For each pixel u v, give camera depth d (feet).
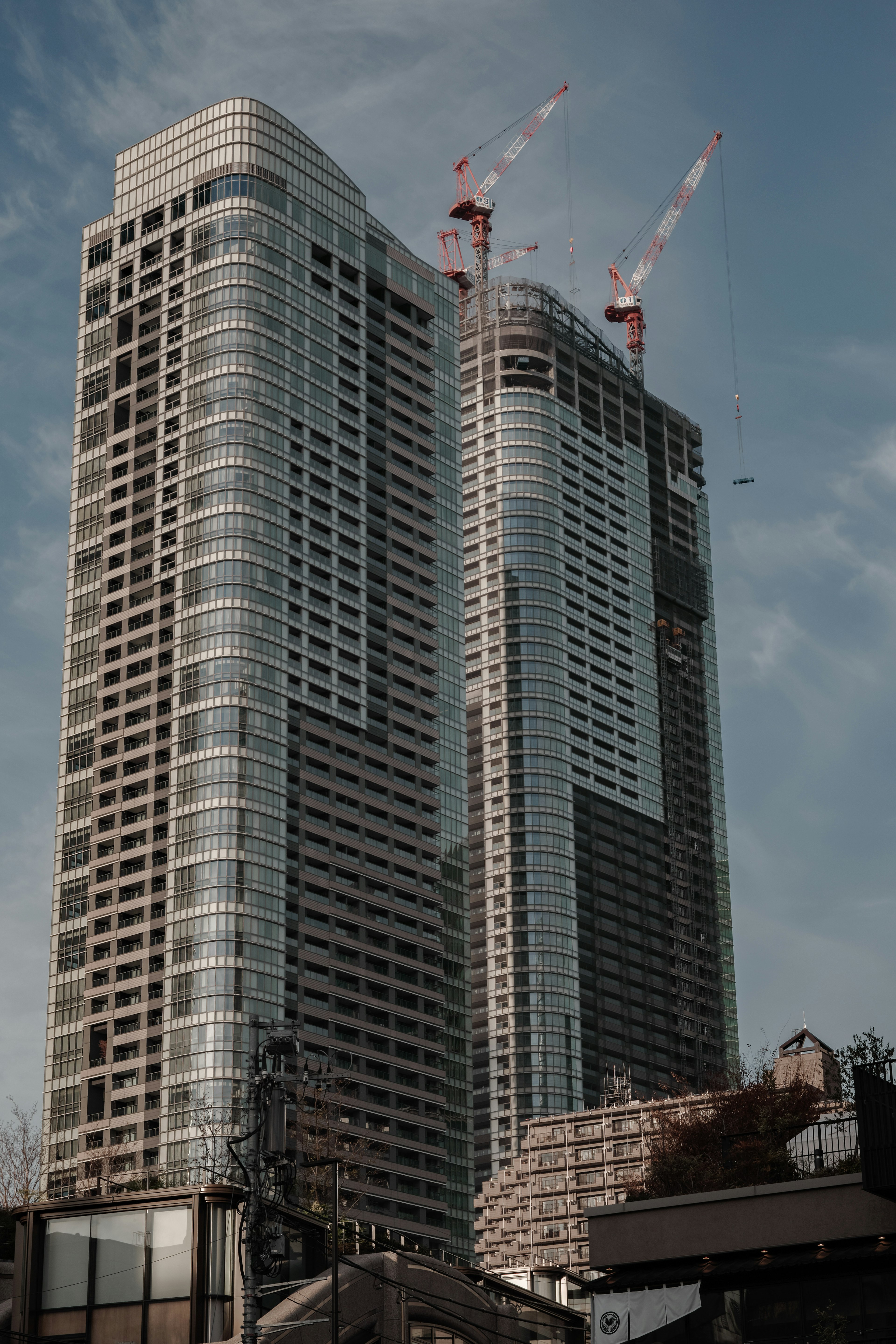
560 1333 301.22
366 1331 238.48
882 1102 182.29
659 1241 193.67
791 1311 183.52
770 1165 271.28
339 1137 527.40
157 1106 632.79
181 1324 221.87
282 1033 188.75
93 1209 232.53
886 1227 181.78
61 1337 226.79
